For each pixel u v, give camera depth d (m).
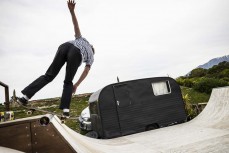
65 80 2.94
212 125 7.99
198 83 20.62
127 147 6.40
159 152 5.31
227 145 4.92
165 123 10.76
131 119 10.31
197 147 5.21
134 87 10.76
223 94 9.69
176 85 11.49
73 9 3.02
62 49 2.93
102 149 5.29
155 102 10.90
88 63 3.04
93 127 11.16
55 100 24.69
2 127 2.88
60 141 3.09
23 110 19.28
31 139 2.97
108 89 10.34
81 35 3.08
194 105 13.84
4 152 2.48
